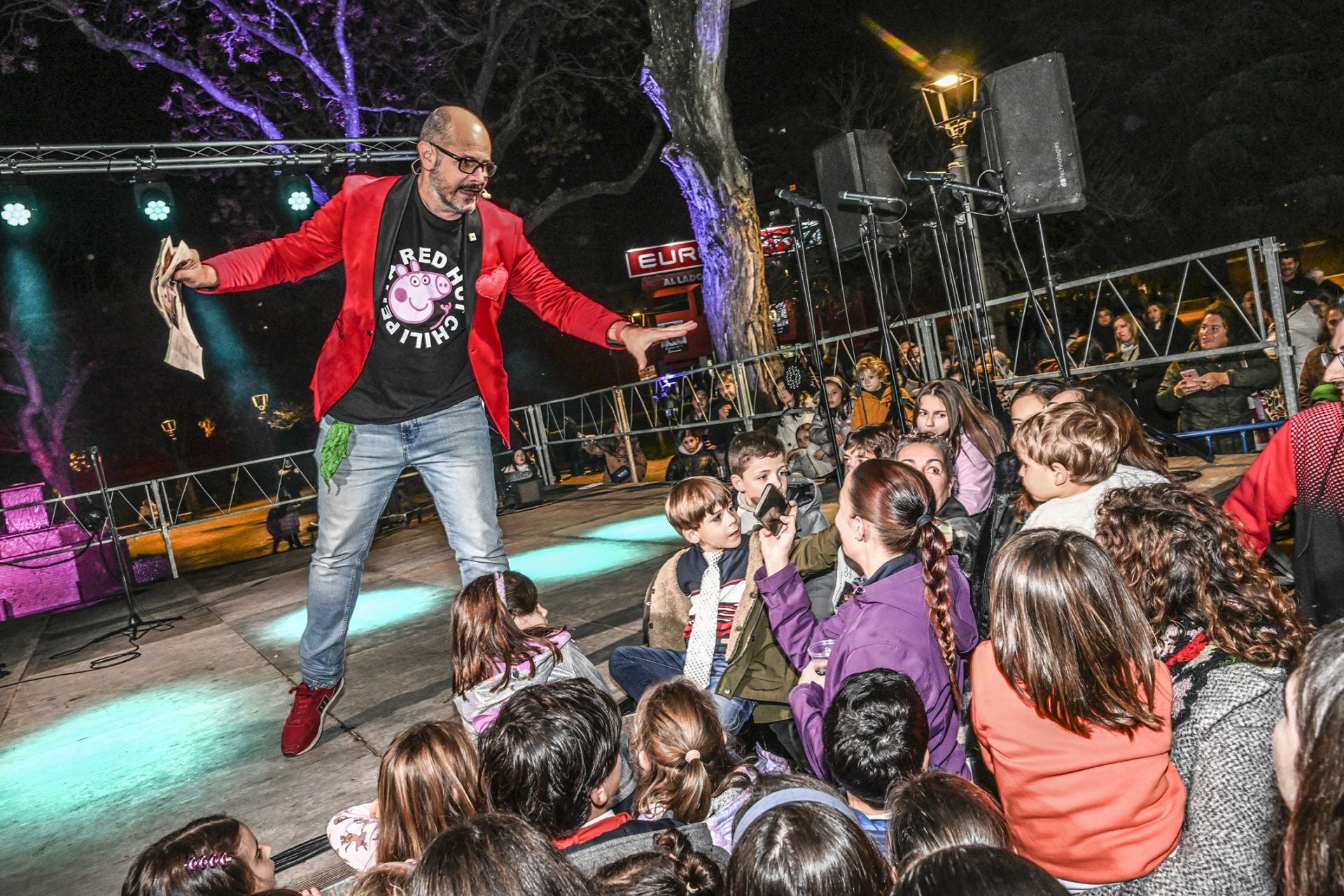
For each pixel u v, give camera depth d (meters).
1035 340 10.82
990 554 3.30
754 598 3.28
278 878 3.42
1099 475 2.74
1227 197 20.67
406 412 4.14
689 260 21.83
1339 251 19.56
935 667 2.40
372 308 3.96
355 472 4.18
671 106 11.99
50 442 24.34
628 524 9.92
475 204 3.89
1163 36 20.81
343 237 3.91
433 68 16.77
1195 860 1.79
